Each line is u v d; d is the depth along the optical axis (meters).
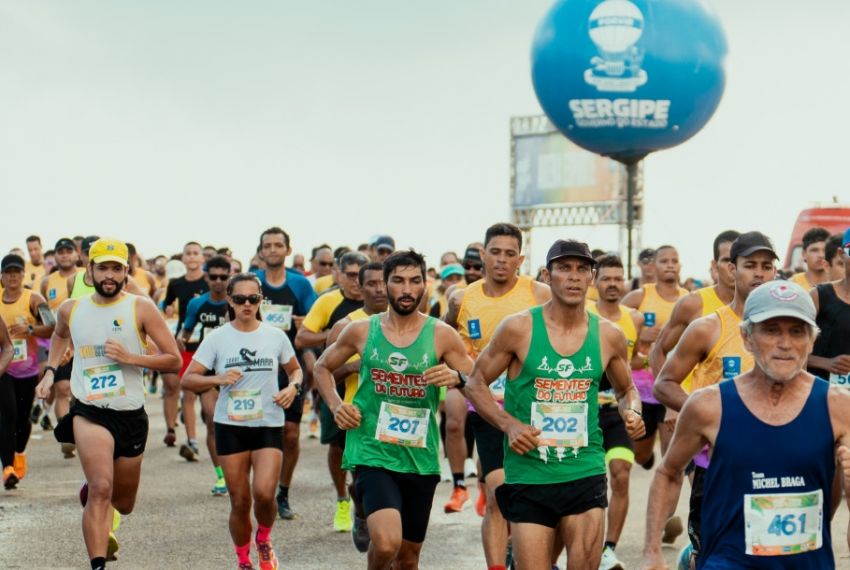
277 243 22.25
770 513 8.60
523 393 11.75
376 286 16.44
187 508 21.19
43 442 30.78
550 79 31.48
